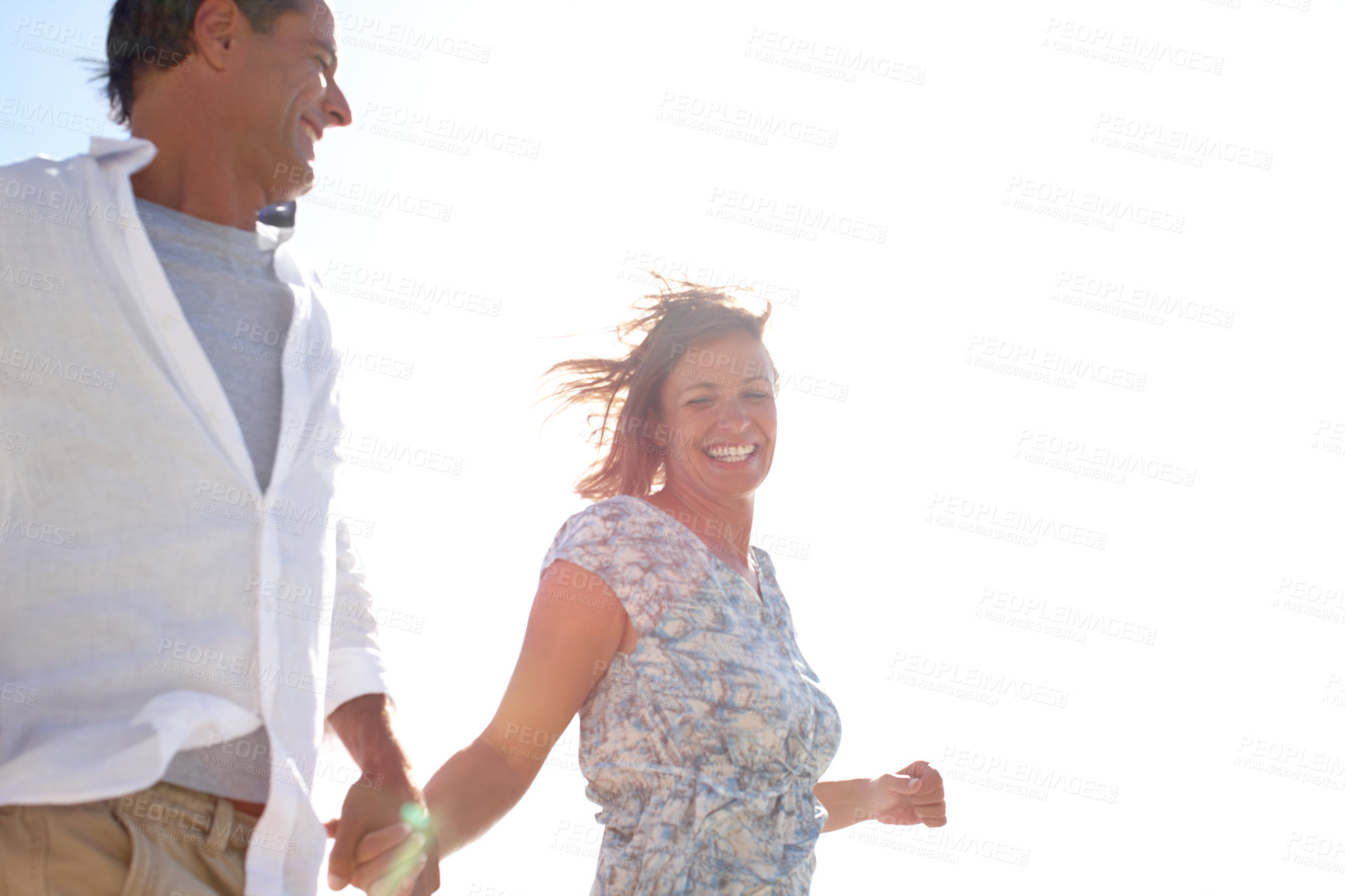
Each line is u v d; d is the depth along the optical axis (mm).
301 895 1660
